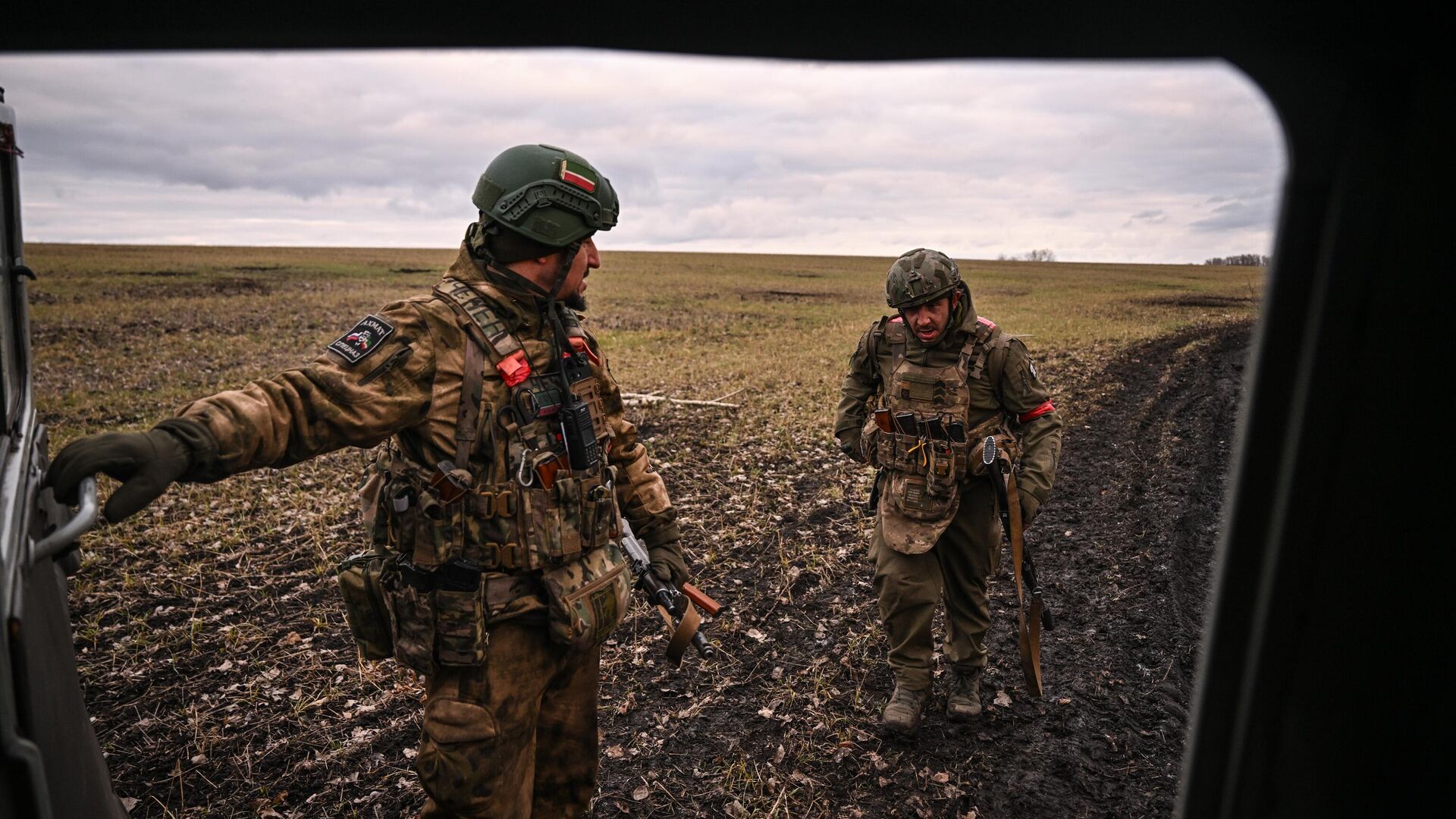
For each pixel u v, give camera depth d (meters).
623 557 2.36
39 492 1.39
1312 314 0.69
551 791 2.52
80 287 27.91
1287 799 0.78
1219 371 14.38
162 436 1.53
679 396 11.05
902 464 3.49
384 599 2.17
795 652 4.33
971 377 3.46
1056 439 3.53
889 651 4.29
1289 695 0.76
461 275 2.17
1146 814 3.14
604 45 0.61
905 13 0.56
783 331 21.77
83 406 10.58
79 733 1.58
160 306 23.67
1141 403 11.19
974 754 3.51
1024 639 3.52
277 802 3.15
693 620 2.54
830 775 3.38
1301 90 0.62
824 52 0.60
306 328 20.12
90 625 4.40
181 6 0.58
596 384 2.41
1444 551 0.69
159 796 3.18
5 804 0.95
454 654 2.07
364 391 1.88
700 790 3.29
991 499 3.56
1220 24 0.57
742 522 6.13
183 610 4.65
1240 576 0.77
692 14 0.57
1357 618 0.73
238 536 5.66
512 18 0.59
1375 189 0.64
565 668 2.42
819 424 9.39
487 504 2.07
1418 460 0.68
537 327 2.20
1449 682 0.71
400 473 2.09
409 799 3.19
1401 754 0.73
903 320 3.54
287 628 4.47
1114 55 0.59
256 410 1.71
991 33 0.58
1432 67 0.60
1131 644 4.42
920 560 3.50
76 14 0.58
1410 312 0.66
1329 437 0.70
